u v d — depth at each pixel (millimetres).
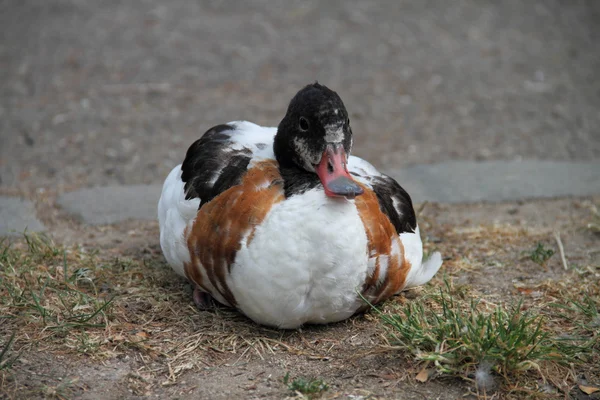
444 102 14117
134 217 9703
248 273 6277
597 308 7324
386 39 16766
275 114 13219
